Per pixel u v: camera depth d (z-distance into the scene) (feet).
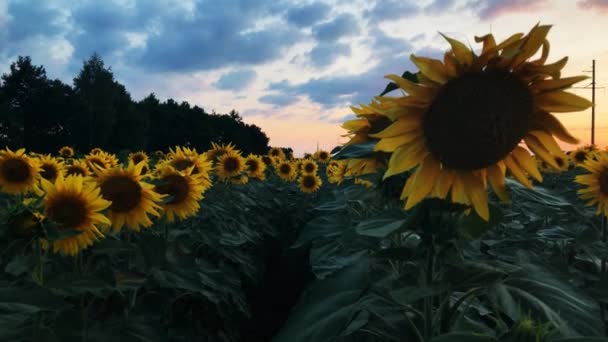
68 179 10.64
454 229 6.47
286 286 30.07
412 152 6.45
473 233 6.55
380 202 8.49
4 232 8.74
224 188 31.35
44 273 9.67
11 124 233.35
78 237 10.66
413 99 6.18
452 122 6.16
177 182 16.33
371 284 8.14
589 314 6.30
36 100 241.55
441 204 6.45
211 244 20.48
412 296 5.96
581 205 17.48
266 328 25.12
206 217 24.34
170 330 15.40
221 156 31.35
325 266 12.67
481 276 6.05
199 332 16.99
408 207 6.51
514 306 6.24
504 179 6.64
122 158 48.37
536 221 20.86
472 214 6.53
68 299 12.20
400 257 6.84
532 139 6.49
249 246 29.53
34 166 19.62
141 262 12.80
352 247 10.84
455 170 6.51
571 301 6.50
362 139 8.10
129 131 270.87
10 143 236.84
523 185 6.70
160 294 14.94
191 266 14.64
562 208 16.16
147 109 302.25
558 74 6.02
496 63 6.04
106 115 249.75
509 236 18.75
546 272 7.20
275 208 41.68
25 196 19.76
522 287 6.64
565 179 32.35
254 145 333.83
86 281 9.15
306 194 44.32
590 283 14.73
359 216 15.15
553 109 6.28
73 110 246.68
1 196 21.15
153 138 302.66
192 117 315.17
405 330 7.50
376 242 9.95
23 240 8.85
